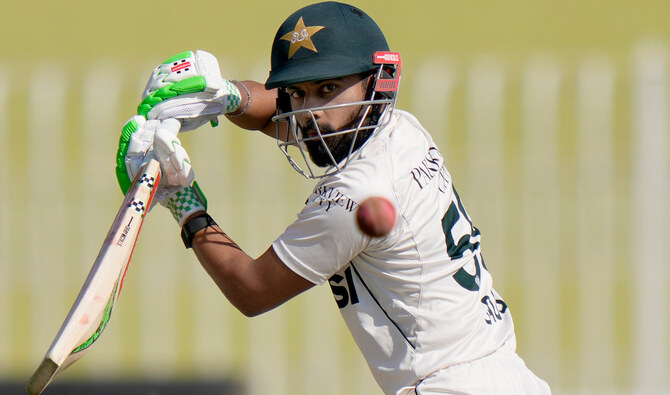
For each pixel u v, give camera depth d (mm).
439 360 11688
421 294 11625
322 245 11383
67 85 25047
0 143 24812
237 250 11875
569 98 24406
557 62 25734
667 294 24141
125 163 11984
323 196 11359
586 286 24203
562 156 24281
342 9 11547
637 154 24203
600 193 24188
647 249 24141
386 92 11594
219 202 24156
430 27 28844
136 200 11359
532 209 24234
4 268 24578
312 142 11562
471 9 28938
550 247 24219
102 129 24922
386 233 11258
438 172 11984
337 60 11227
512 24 28828
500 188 24250
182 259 24328
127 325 24344
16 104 24906
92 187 24750
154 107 12344
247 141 24172
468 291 11969
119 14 29016
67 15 29078
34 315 24562
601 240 24188
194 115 12578
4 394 23516
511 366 12031
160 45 28984
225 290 11836
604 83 24344
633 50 28031
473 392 11570
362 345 11945
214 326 24297
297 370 24078
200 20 28969
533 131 24328
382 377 11906
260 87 13383
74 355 10477
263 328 24250
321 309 24109
